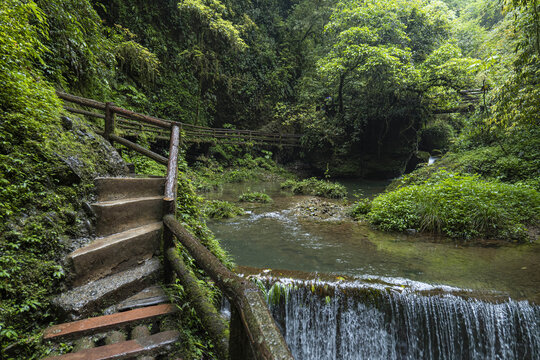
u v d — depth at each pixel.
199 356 1.74
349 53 13.60
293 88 20.48
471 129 10.92
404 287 3.54
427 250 5.13
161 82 13.84
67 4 4.80
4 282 1.57
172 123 3.19
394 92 14.51
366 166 17.03
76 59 4.82
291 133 19.02
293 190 11.88
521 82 6.93
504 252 4.93
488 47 12.38
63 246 1.96
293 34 21.25
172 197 2.64
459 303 3.34
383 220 6.64
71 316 1.68
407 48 13.33
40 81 3.18
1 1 2.58
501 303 3.31
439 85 13.30
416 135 17.06
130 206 2.48
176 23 14.95
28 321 1.58
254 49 19.03
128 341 1.57
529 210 6.06
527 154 8.20
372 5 13.98
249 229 6.58
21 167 2.07
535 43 6.38
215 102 17.17
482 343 3.30
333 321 3.53
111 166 2.96
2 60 2.43
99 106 3.54
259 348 0.79
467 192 6.48
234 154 17.55
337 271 4.25
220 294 2.96
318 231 6.43
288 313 3.62
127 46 10.35
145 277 2.14
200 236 3.47
